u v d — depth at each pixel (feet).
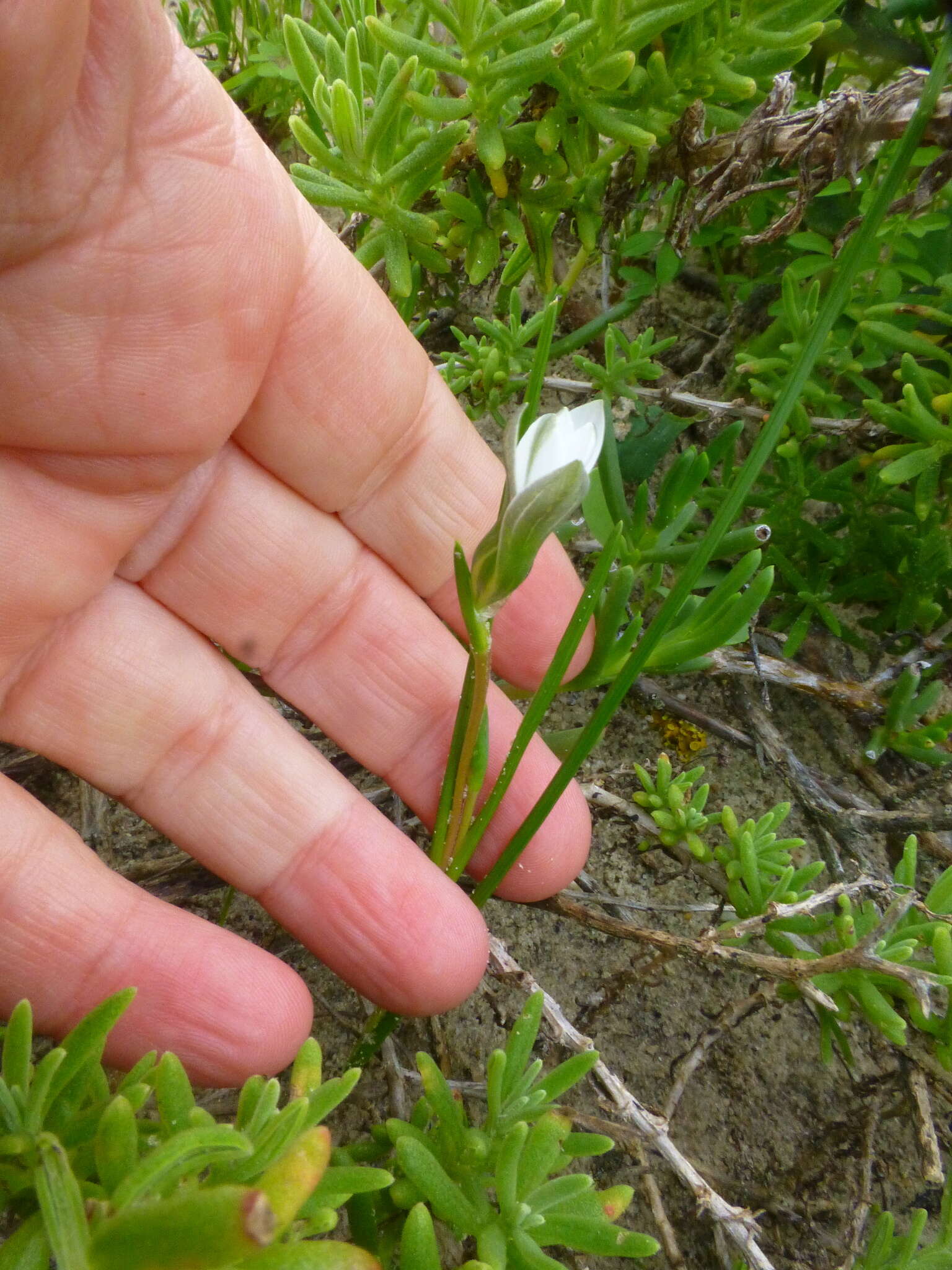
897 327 0.55
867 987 0.38
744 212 0.62
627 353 0.65
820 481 0.57
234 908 0.53
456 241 0.53
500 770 0.45
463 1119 0.33
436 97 0.44
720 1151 0.47
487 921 0.53
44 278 0.32
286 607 0.45
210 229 0.33
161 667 0.42
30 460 0.36
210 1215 0.18
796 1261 0.44
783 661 0.56
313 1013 0.48
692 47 0.45
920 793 0.54
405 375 0.43
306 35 0.48
